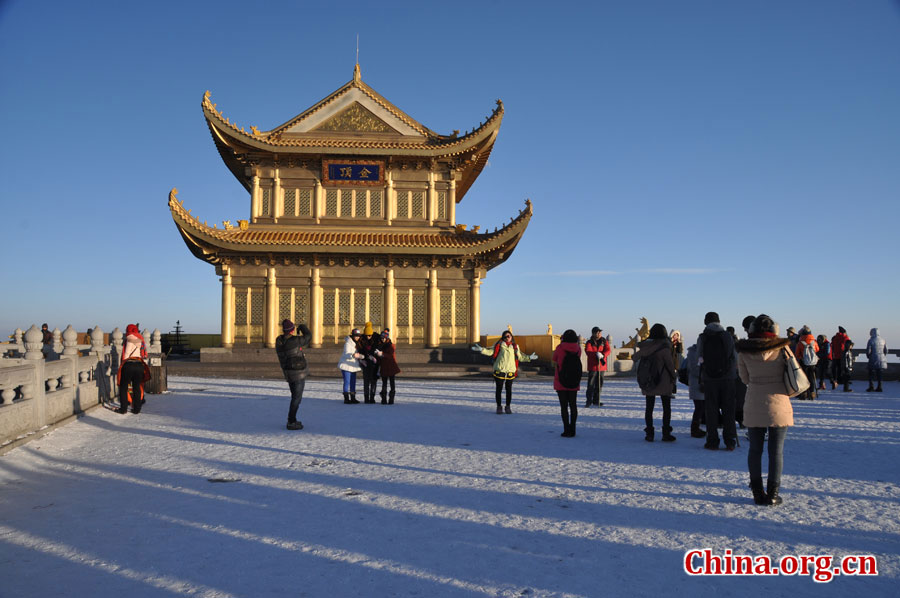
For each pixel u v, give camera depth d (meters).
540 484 7.79
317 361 34.47
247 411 15.65
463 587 4.51
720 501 7.00
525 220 34.06
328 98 37.19
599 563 5.02
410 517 6.29
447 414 15.39
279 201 36.34
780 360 6.91
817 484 7.86
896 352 29.39
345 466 8.87
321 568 4.88
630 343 33.25
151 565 4.93
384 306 35.88
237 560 5.05
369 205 36.81
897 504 6.88
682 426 13.86
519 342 39.81
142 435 11.77
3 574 4.73
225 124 33.94
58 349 21.14
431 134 37.25
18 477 8.13
